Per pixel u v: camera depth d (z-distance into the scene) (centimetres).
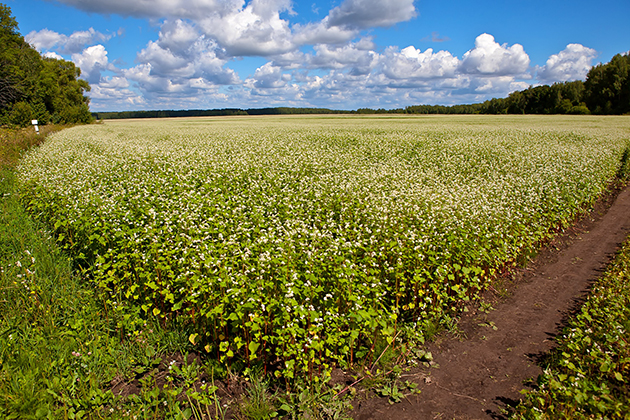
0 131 2286
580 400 361
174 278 534
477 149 1948
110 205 784
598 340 471
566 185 1173
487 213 832
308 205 941
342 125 4238
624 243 874
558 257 836
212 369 439
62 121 6400
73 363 426
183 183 1073
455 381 443
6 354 418
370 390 426
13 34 6234
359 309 458
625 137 2517
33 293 521
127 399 394
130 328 498
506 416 387
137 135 2814
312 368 443
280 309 447
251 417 380
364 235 712
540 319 578
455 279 650
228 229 731
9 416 336
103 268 560
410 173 1352
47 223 852
